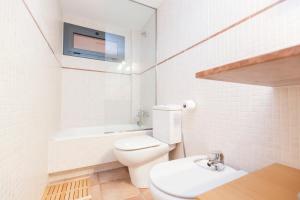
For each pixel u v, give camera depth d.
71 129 2.03
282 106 0.78
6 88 0.61
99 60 2.29
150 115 2.09
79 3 1.93
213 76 0.56
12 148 0.66
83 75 2.19
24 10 0.77
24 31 0.77
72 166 1.45
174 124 1.41
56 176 1.43
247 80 0.63
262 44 0.85
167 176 0.79
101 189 1.31
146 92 2.21
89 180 1.46
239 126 0.97
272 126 0.82
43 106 1.15
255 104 0.89
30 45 0.86
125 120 2.28
